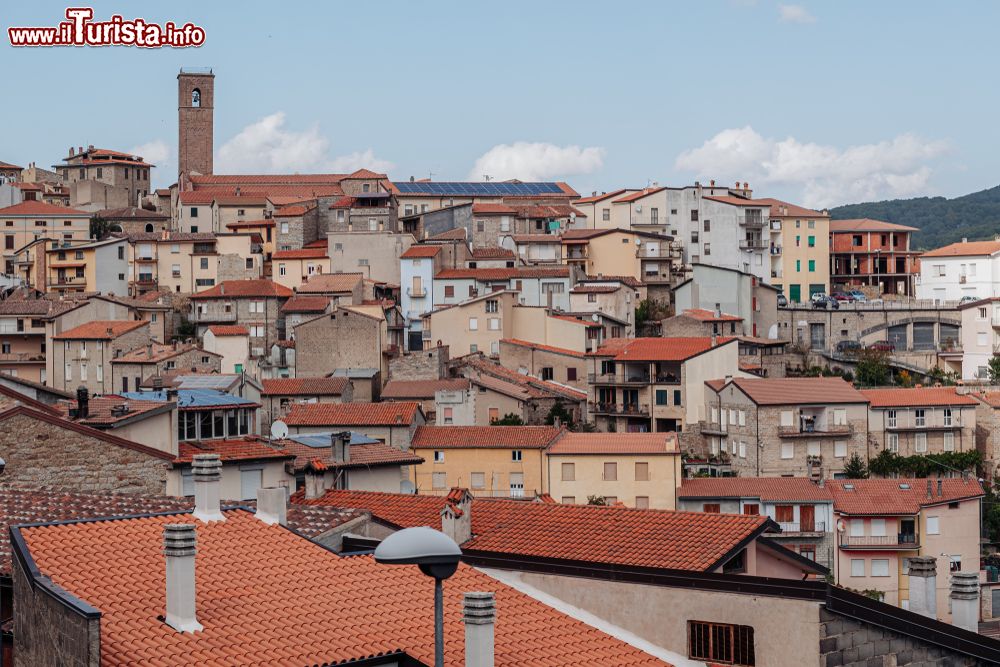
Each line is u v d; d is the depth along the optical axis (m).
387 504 58.25
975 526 142.88
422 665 37.16
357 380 195.00
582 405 188.62
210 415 86.31
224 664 35.50
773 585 41.94
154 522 43.25
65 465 62.28
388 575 42.88
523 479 147.00
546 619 42.72
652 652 42.94
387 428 149.62
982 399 176.25
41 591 36.50
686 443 179.62
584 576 44.78
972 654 43.59
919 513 141.00
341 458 92.06
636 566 44.38
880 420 170.50
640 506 144.50
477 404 179.38
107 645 35.62
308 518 52.06
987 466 173.50
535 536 48.88
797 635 41.34
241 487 79.81
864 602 42.03
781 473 167.75
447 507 49.69
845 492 144.75
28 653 37.44
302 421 151.00
